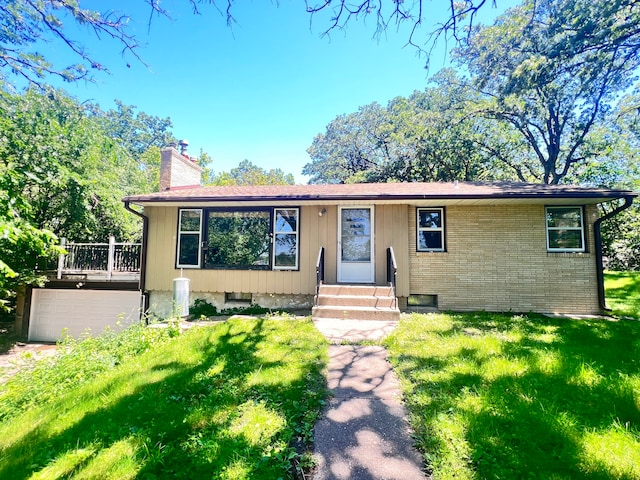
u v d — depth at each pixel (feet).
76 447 8.48
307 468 7.52
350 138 98.99
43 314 35.22
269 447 8.12
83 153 37.65
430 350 15.08
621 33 34.14
